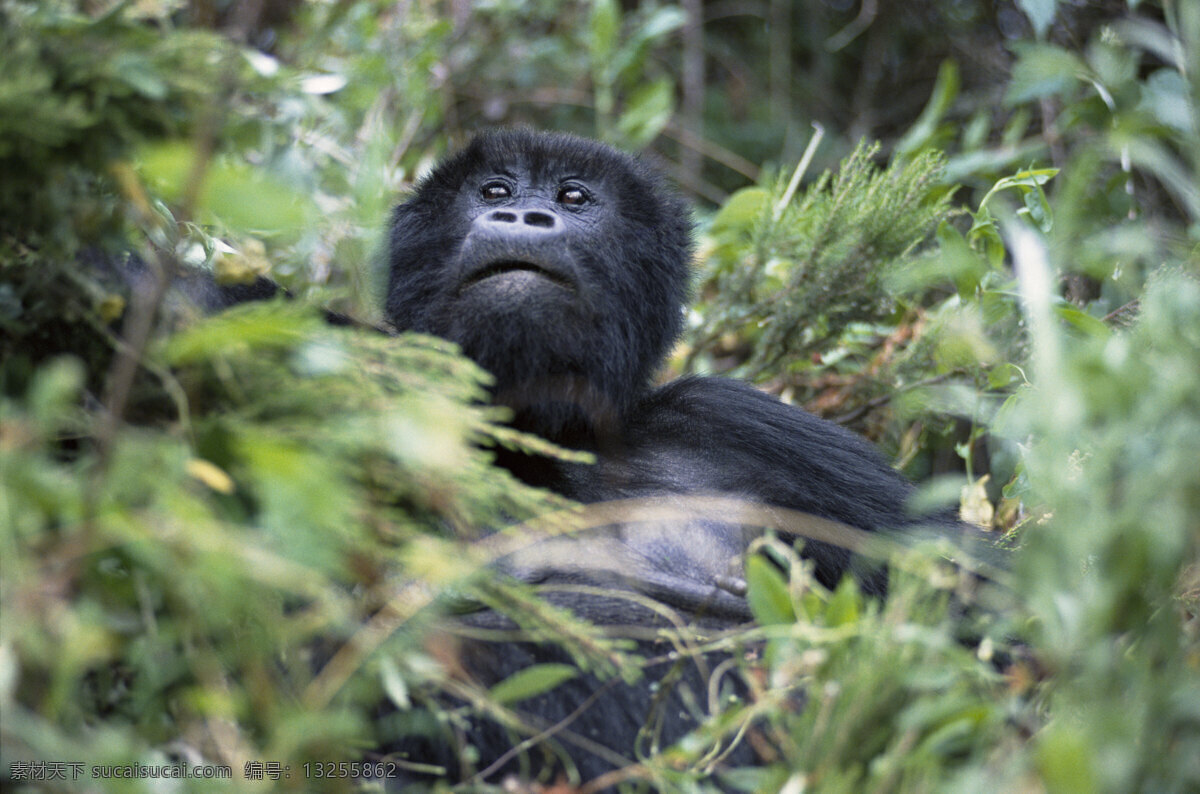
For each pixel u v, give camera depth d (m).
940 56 12.11
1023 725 4.02
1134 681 3.38
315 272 7.68
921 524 6.10
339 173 7.09
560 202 6.66
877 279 7.43
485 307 5.90
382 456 3.56
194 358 3.50
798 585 3.93
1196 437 3.51
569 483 6.12
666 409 6.66
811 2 13.01
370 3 8.18
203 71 3.73
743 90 12.73
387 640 3.64
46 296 3.80
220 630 3.50
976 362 6.85
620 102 11.78
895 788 3.43
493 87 10.95
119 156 3.65
